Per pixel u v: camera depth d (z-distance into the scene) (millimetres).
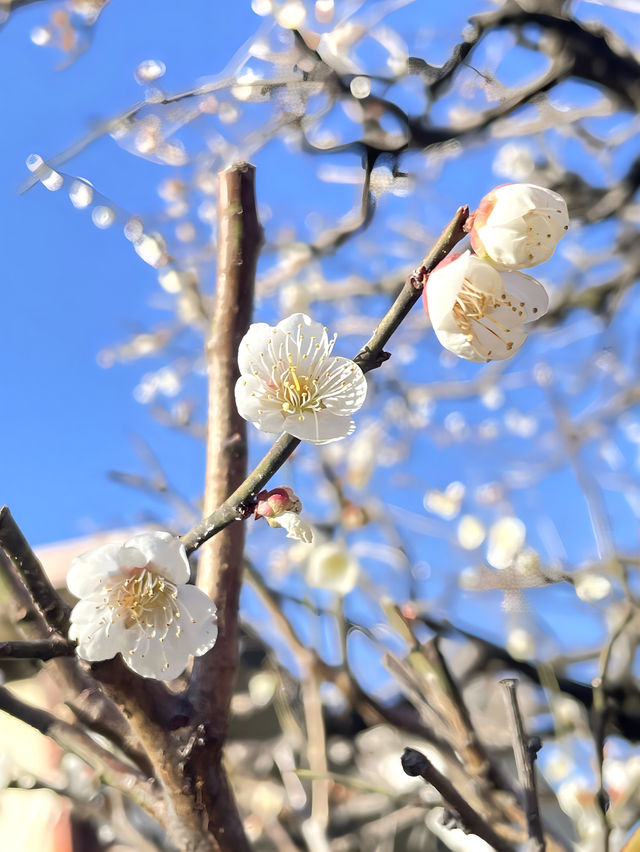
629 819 454
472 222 195
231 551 230
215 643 216
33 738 571
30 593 187
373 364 199
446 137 581
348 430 195
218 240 254
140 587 196
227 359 245
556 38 573
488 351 196
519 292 199
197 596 200
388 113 569
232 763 566
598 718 318
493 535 481
